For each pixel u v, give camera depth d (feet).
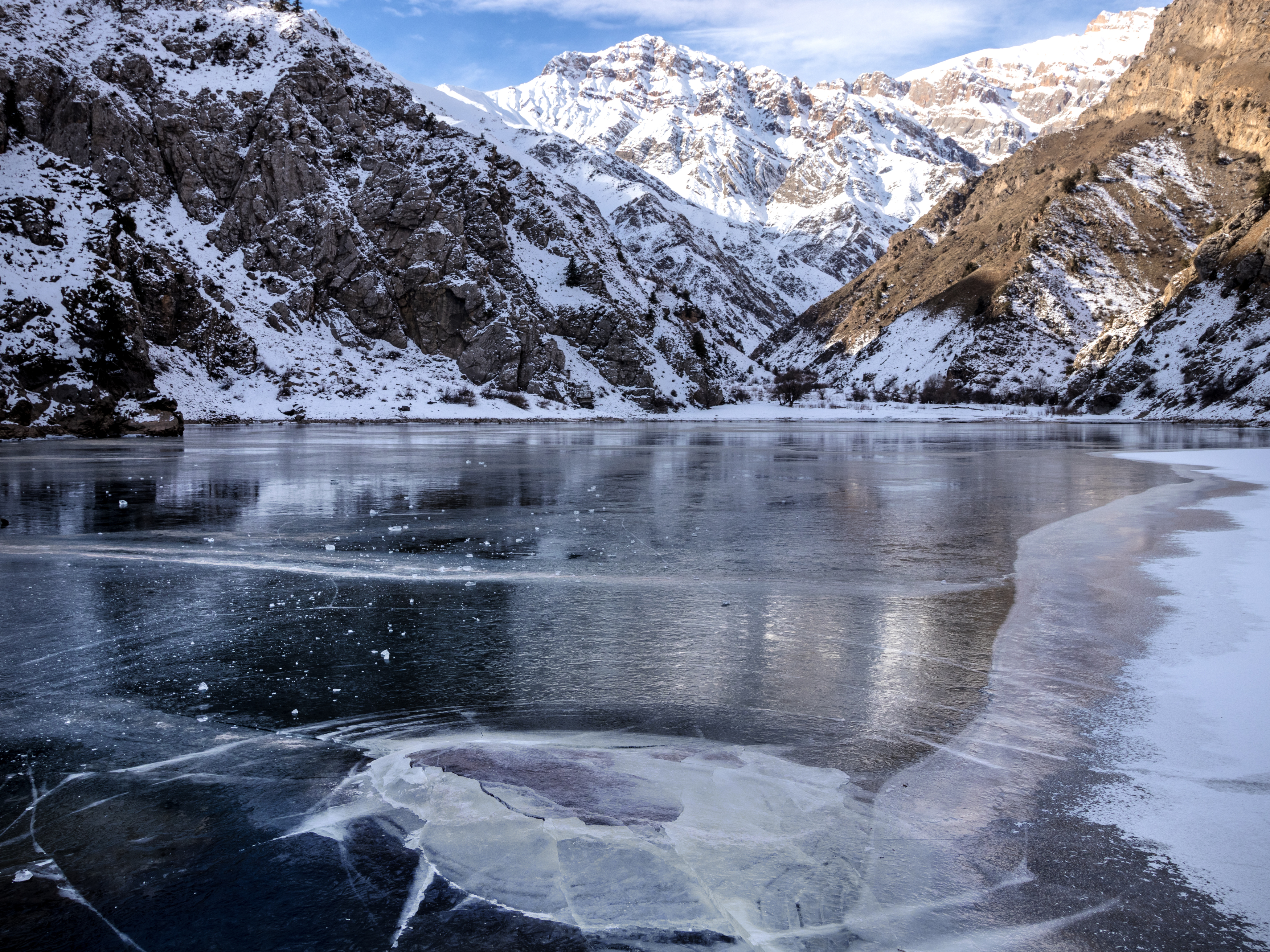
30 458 119.96
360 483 84.02
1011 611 32.42
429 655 26.96
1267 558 43.06
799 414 458.09
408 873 14.35
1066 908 13.17
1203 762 18.53
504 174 472.85
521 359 393.70
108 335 204.13
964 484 85.92
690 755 19.21
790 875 14.15
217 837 15.62
